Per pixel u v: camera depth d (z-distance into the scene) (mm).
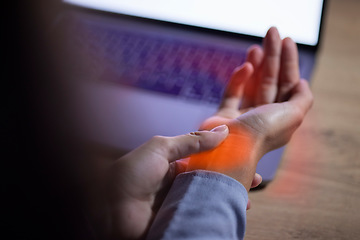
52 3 725
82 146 492
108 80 652
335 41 717
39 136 398
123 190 493
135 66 671
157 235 447
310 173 567
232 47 688
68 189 420
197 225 441
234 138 518
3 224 409
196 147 510
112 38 710
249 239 516
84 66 666
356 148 589
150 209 506
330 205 541
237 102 618
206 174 477
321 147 591
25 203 408
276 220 530
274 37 627
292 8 657
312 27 658
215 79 650
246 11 675
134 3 715
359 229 522
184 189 471
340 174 565
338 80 665
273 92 620
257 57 644
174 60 677
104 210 480
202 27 700
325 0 645
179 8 699
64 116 408
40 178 406
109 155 580
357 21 744
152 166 501
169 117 611
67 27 721
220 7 683
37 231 410
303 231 522
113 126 596
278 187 557
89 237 433
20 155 397
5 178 402
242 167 497
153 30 716
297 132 607
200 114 614
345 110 630
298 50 670
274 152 565
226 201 462
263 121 526
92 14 739
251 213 536
